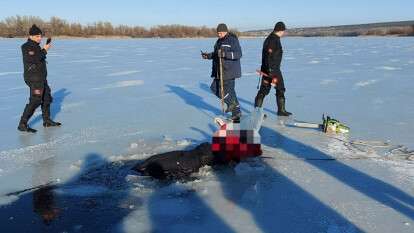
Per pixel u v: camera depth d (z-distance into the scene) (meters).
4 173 5.45
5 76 14.78
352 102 10.09
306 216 4.23
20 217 4.26
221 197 4.67
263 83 8.71
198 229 4.00
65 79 14.48
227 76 8.12
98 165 5.70
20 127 7.48
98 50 30.61
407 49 30.30
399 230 3.96
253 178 5.19
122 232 3.97
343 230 3.96
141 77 14.98
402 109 9.25
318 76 14.97
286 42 46.03
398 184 5.00
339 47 34.28
